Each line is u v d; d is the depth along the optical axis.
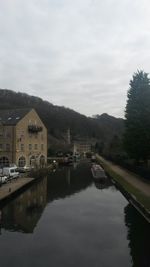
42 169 63.97
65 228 25.67
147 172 42.47
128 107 51.56
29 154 73.88
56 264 18.64
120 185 43.88
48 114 172.62
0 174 49.00
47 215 30.03
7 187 40.59
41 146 80.12
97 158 129.00
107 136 198.50
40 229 25.52
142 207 27.78
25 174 57.88
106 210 31.91
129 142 50.81
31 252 20.55
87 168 84.69
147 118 48.03
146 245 21.59
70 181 55.09
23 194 41.59
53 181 55.16
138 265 18.47
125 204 34.75
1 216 29.69
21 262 18.94
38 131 77.88
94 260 19.22
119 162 77.00
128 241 22.44
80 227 25.84
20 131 70.38
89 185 49.91
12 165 63.50
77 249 20.97
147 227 25.52
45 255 20.03
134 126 49.38
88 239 22.95
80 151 178.25
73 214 30.33
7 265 18.50
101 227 25.88
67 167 88.81
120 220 27.86
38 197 39.28
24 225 26.58
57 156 116.69
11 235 24.05
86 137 198.62
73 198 38.69
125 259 19.34
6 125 69.31
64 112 199.75
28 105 164.00
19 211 31.72
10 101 155.50
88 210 31.98
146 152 49.75
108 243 22.09
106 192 43.09
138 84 51.06
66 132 174.50
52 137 144.25
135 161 53.62
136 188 37.34
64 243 22.11
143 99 49.50
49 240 22.91
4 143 69.44
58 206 34.00
